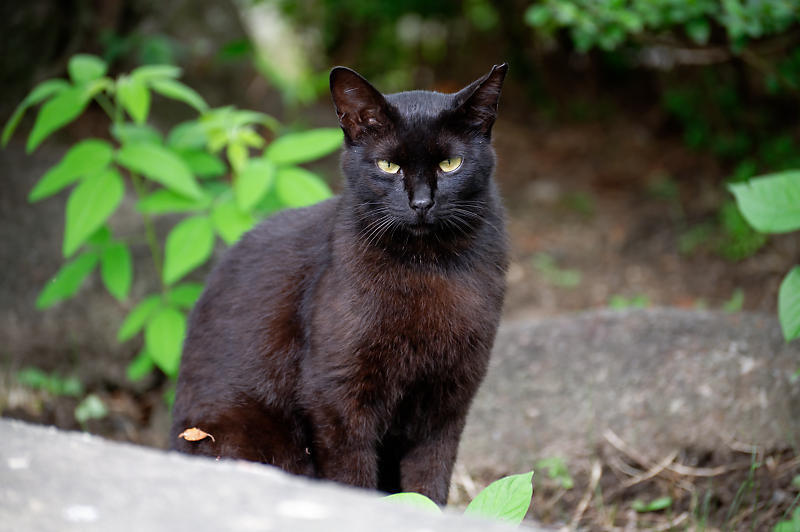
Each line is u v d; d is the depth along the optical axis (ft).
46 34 22.33
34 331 16.55
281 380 9.73
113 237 16.99
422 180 9.14
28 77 22.11
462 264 9.42
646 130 28.68
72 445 5.84
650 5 14.65
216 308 10.20
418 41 34.14
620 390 13.20
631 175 26.43
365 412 9.37
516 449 12.91
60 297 12.59
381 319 9.12
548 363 13.89
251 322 9.87
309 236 10.02
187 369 10.23
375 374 9.26
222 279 10.34
